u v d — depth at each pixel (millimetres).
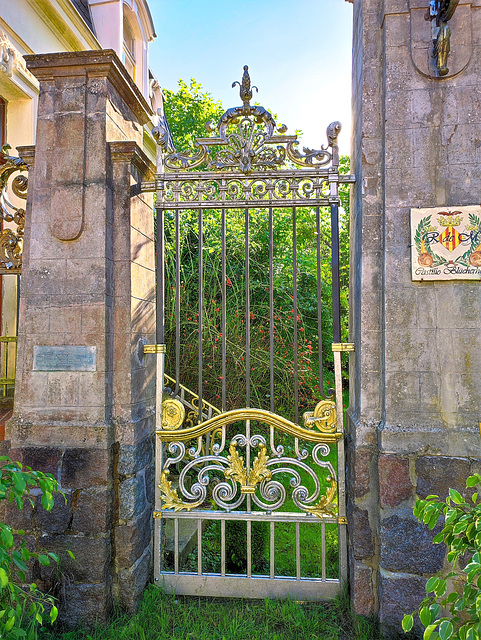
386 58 2916
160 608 3023
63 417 3072
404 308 2863
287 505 4699
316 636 2781
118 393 3193
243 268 5707
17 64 4902
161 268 3344
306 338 6453
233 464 3252
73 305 3119
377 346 2992
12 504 3006
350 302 3623
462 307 2826
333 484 3168
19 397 3146
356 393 3195
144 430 3402
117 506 3105
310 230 7949
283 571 3590
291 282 5957
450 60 2852
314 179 3250
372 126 3047
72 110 3186
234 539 3877
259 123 3305
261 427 5180
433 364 2830
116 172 3295
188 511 3279
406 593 2727
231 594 3217
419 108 2887
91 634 2867
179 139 10148
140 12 7449
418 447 2781
